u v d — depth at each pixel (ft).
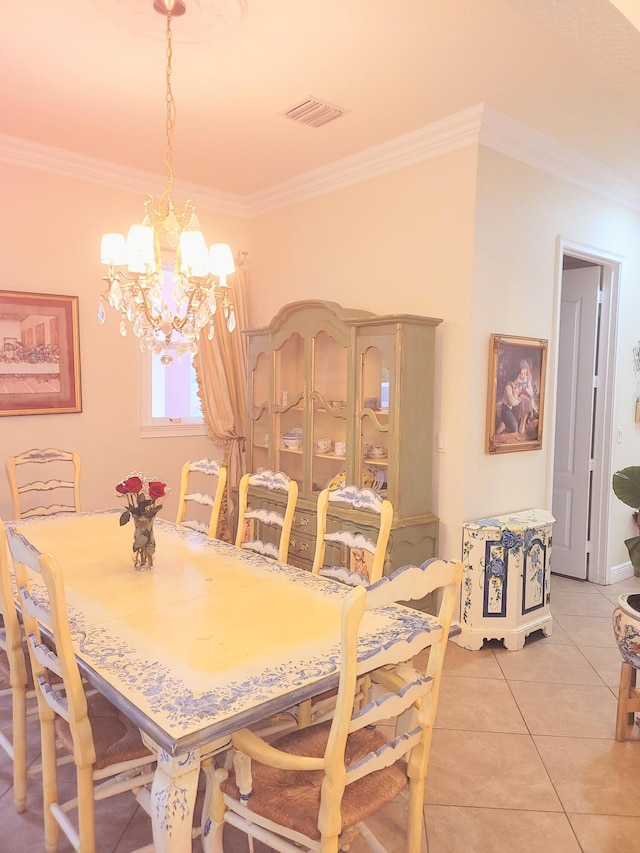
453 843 6.37
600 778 7.47
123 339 13.61
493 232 11.07
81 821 5.25
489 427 11.32
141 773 6.70
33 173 12.19
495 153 10.96
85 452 13.17
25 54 8.52
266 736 7.70
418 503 11.11
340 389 11.95
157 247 7.65
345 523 11.38
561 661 10.64
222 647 5.45
